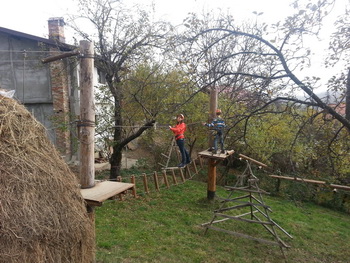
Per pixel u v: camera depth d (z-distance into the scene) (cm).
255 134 1050
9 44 1201
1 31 1116
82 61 398
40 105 1242
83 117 406
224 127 778
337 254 666
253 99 553
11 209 240
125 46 912
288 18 432
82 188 407
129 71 975
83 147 405
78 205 319
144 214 805
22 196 251
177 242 644
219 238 695
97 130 962
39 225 252
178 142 785
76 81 1238
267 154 1171
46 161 298
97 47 941
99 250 568
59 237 273
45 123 1248
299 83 454
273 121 918
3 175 250
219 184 1304
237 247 657
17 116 304
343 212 1029
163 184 1135
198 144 1387
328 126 514
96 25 912
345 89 481
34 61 1200
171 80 988
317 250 680
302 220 879
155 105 970
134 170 1294
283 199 1117
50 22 1207
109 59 923
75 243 298
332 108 457
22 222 241
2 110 290
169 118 898
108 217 762
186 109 1079
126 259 542
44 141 325
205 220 798
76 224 297
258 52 486
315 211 998
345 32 502
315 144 534
